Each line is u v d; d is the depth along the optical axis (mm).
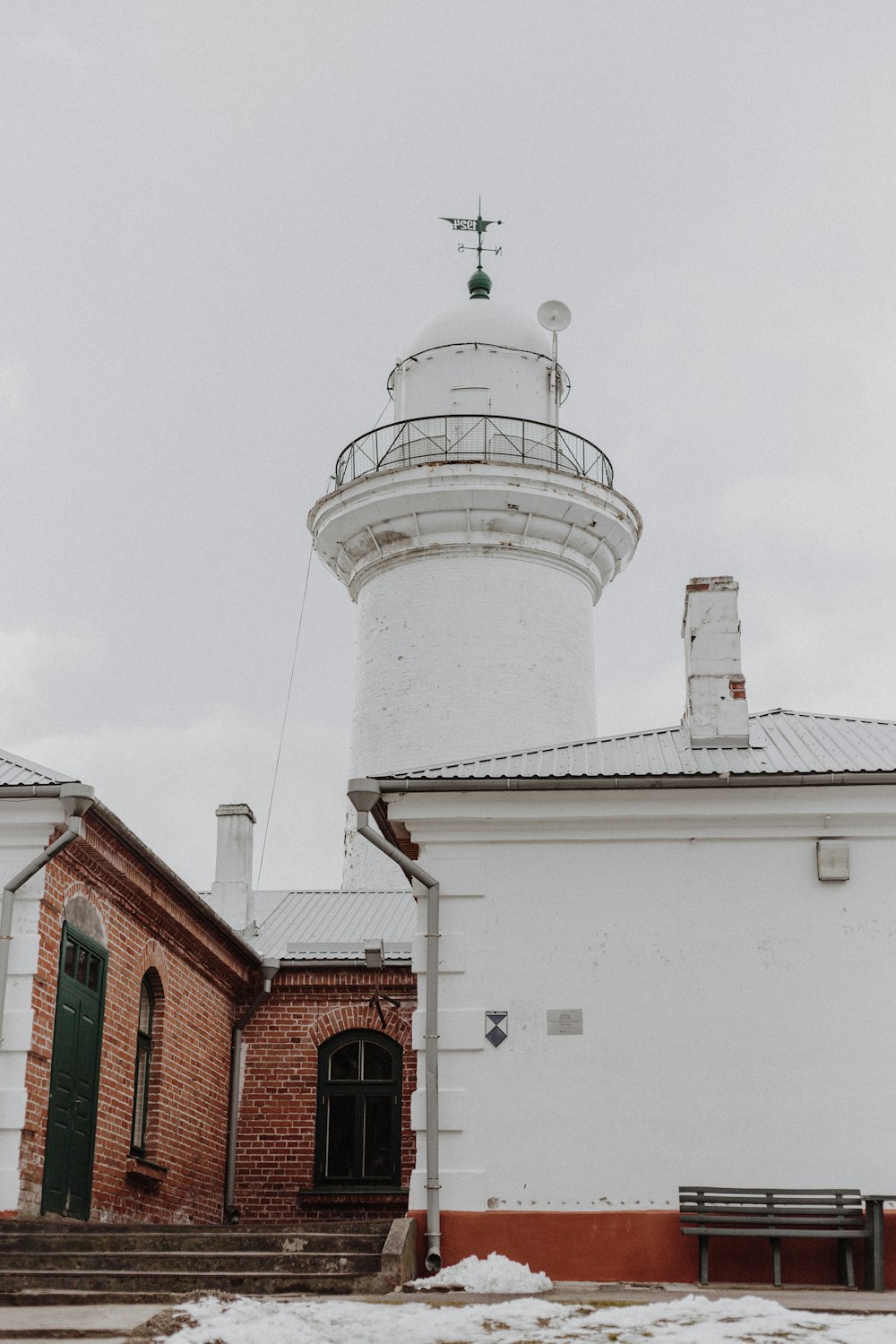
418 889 13891
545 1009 13375
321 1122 19969
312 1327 9234
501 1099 13148
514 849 13828
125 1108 15820
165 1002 17203
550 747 15336
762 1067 13164
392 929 21359
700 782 13531
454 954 13547
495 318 27906
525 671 25609
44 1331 9328
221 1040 19672
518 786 13633
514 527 26094
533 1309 10031
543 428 27188
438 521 26000
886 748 14680
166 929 17078
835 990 13328
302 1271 11750
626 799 13750
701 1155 12961
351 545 26875
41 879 13555
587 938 13547
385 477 25922
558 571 26688
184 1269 11711
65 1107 14070
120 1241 12328
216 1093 19344
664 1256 12664
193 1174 18219
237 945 19234
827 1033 13227
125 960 15805
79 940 14484
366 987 20297
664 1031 13289
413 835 13914
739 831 13727
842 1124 13000
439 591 26047
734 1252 12625
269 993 20391
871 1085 13078
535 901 13664
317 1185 19734
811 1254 12570
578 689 26219
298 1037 20250
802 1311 10219
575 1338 8969
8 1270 11594
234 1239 12414
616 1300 11000
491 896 13688
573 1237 12766
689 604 15602
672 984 13406
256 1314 9672
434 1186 12836
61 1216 13836
